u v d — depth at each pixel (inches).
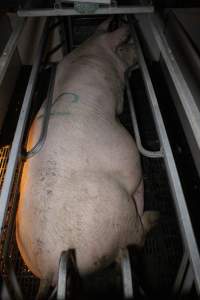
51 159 41.1
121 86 61.2
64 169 40.3
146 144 67.8
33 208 38.2
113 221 39.4
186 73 51.9
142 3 55.4
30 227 37.8
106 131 46.5
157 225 54.6
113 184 41.6
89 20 81.0
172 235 53.7
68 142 42.6
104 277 43.9
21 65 87.7
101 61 58.7
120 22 77.0
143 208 52.8
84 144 43.1
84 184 39.5
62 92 50.4
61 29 81.4
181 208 36.4
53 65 61.3
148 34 84.0
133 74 81.0
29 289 46.9
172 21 72.3
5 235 46.1
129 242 43.4
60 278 31.9
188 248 33.8
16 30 54.7
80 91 50.3
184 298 41.4
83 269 38.5
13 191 46.2
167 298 44.5
